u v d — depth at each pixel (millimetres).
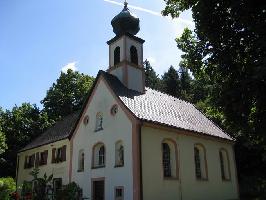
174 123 23344
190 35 14359
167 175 21688
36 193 23766
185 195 21906
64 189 22016
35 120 47969
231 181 27250
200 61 13930
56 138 30359
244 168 34031
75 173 24859
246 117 12328
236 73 12312
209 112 15445
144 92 26719
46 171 29938
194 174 23234
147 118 21375
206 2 12398
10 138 43688
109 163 21859
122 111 21875
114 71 26516
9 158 42531
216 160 26219
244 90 11375
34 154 33219
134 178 19484
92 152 23688
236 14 11641
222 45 12602
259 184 30109
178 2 14680
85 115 25531
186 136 23672
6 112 47500
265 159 13188
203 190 23625
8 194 19484
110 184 21297
